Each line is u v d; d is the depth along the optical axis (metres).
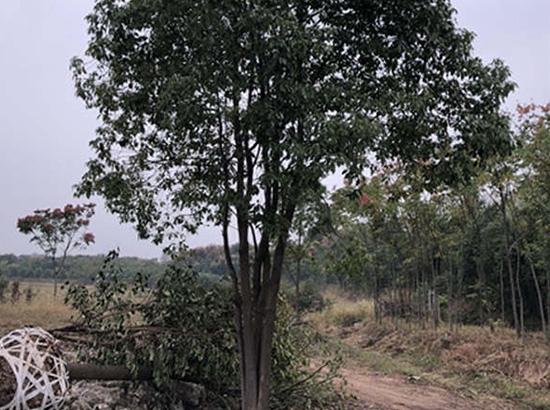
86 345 6.43
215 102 5.39
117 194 6.72
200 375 6.77
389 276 20.95
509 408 9.27
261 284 6.54
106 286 6.67
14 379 4.63
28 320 11.67
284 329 7.45
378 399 9.05
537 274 16.05
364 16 6.38
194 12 5.39
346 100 5.61
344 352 14.70
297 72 5.51
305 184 5.25
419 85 6.46
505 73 6.59
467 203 14.48
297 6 6.12
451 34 6.28
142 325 6.66
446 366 12.62
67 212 17.72
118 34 6.08
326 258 7.85
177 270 6.92
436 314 16.20
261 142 5.56
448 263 17.56
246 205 5.71
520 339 12.67
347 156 5.11
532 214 12.99
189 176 6.92
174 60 5.97
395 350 15.48
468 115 6.39
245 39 5.44
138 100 6.12
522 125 11.62
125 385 6.55
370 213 16.27
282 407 7.40
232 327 6.80
